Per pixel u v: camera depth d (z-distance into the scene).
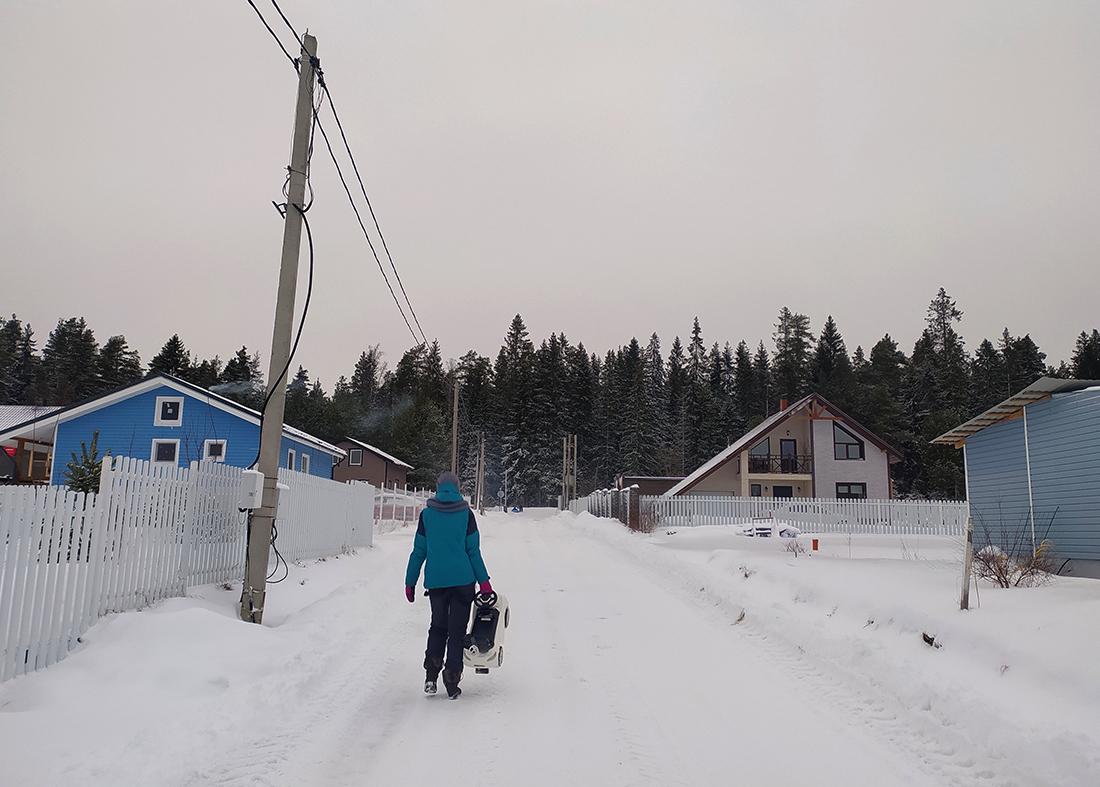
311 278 9.71
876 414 71.75
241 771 4.52
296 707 5.86
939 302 99.06
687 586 12.59
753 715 5.86
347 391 107.75
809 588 9.80
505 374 110.19
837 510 35.22
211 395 28.27
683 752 5.05
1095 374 82.25
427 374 105.81
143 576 7.76
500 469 97.44
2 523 5.61
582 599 11.45
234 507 10.12
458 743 5.18
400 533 27.05
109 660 6.08
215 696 5.67
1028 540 16.16
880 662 6.61
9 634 5.67
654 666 7.39
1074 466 14.89
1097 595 7.70
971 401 79.88
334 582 11.95
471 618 6.92
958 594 8.50
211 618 7.19
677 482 64.94
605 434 99.25
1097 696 5.00
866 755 5.01
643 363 110.69
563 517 47.19
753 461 46.81
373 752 4.98
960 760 4.89
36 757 4.34
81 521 6.63
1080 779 4.20
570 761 4.86
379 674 7.01
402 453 80.31
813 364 94.69
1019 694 5.38
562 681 6.84
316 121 9.88
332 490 15.59
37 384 86.81
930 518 34.75
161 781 4.18
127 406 28.42
